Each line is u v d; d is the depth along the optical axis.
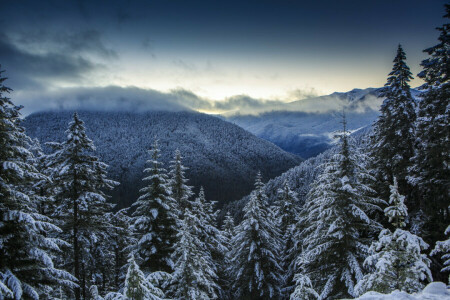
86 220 18.44
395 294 8.45
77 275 17.38
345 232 14.72
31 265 12.13
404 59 20.30
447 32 16.89
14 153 12.70
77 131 17.02
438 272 15.51
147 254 17.89
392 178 19.33
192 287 13.91
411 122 19.48
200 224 24.02
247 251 22.95
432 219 16.81
